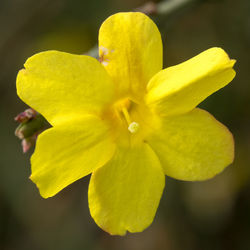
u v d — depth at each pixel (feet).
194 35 0.53
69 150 0.37
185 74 0.36
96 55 0.41
